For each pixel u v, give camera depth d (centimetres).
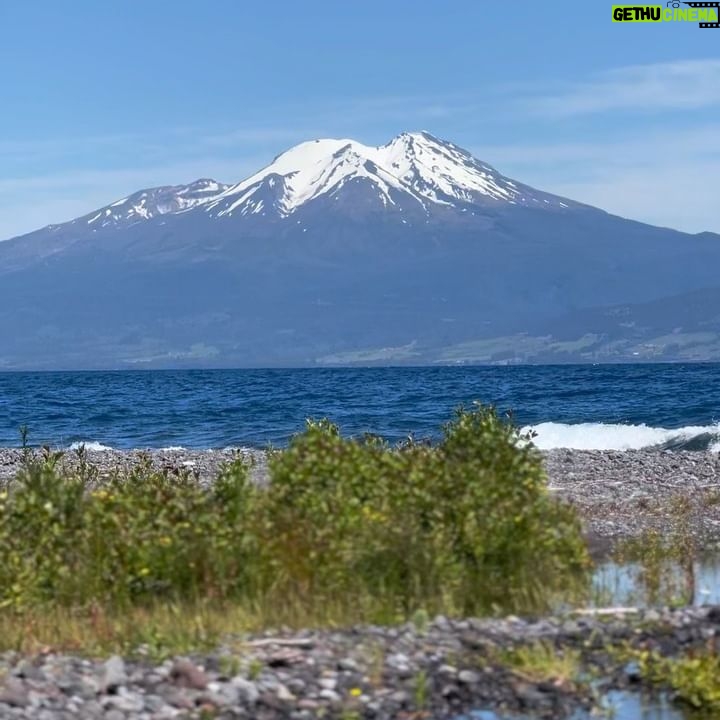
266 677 1473
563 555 2030
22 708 1318
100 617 1723
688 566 2359
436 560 1862
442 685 1467
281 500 2012
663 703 1438
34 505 1959
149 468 3494
